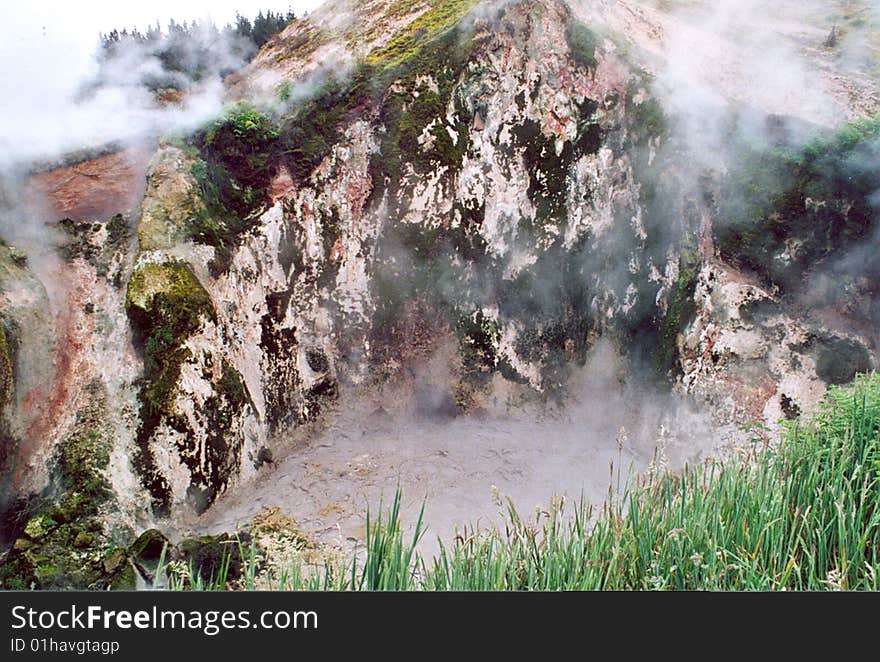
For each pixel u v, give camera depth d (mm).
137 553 6902
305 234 9906
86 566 6938
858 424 6164
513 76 10703
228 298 9133
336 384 10148
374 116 10305
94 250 8938
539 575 5184
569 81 10641
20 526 7441
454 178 10500
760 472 5871
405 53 10680
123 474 7809
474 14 10703
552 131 10648
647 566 5203
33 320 8156
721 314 9117
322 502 8430
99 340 8461
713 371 8961
